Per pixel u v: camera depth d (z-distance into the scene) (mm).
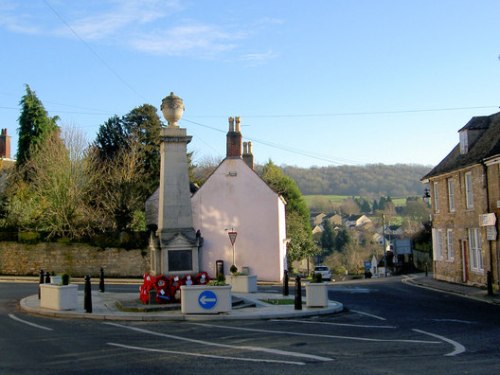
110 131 54938
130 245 37812
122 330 14578
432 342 12484
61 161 40125
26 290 26484
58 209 38562
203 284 18578
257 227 39062
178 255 18875
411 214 86688
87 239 38156
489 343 12273
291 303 20469
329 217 106438
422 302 22672
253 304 19688
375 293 27219
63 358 10812
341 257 82000
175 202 19156
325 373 9281
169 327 15180
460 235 31906
